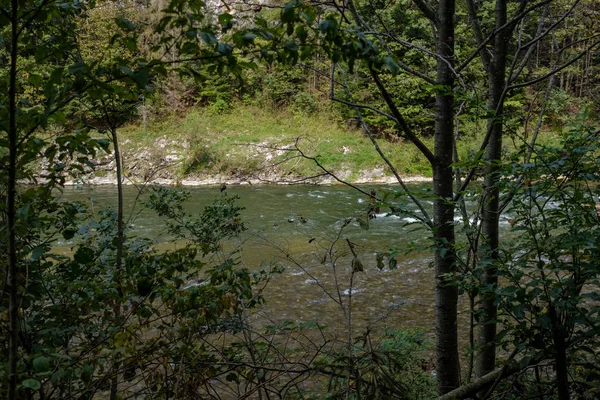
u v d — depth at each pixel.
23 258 1.89
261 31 1.38
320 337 5.53
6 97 1.47
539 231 2.00
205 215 3.48
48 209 2.06
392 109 2.44
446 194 2.64
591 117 2.03
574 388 2.05
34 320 1.90
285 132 23.75
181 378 1.89
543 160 1.97
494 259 2.12
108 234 2.76
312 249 10.10
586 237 1.82
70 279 2.11
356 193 17.92
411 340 3.71
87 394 1.82
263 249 10.05
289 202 16.25
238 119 24.84
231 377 2.24
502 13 3.04
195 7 1.39
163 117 24.17
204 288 1.99
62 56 1.70
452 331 2.66
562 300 1.84
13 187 1.32
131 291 2.02
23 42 1.62
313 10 1.46
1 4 1.30
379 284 8.20
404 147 22.44
